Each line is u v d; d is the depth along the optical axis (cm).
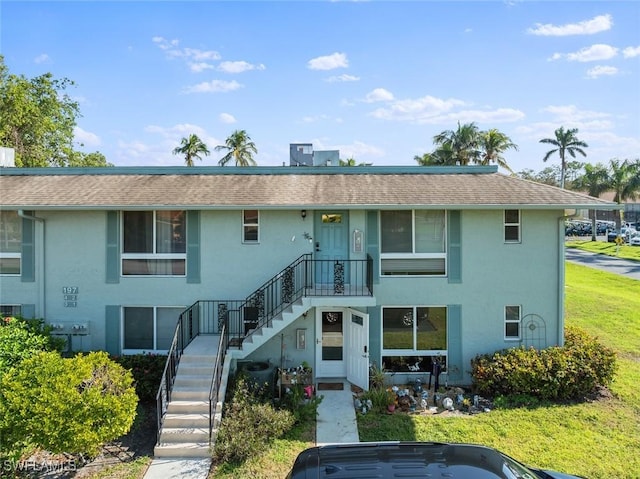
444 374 1330
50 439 785
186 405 1031
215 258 1345
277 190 1372
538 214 1336
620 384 1284
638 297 2545
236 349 1205
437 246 1350
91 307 1347
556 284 1342
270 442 951
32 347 1148
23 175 1540
